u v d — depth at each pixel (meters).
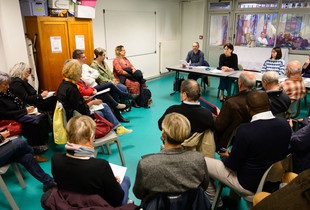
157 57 7.20
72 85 2.48
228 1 6.99
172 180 1.12
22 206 2.10
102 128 2.44
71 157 1.24
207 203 1.24
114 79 4.20
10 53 3.57
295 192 0.83
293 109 3.04
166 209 1.14
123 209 1.23
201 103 2.46
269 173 1.45
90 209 1.16
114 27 5.62
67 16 4.06
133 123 3.89
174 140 1.17
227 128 2.02
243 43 7.14
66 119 2.48
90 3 4.27
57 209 1.19
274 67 4.33
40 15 3.76
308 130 1.60
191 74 5.38
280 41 6.53
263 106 1.48
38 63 4.05
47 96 3.14
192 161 1.15
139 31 6.34
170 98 5.24
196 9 7.45
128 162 2.77
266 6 6.50
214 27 7.49
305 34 6.11
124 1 5.73
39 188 2.34
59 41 4.07
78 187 1.22
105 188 1.27
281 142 1.46
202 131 1.85
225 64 5.04
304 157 1.65
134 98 4.45
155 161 1.14
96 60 3.97
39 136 2.82
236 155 1.52
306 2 5.90
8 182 2.44
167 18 7.21
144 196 1.25
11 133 2.49
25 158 2.09
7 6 3.42
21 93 2.84
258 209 0.91
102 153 2.96
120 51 4.40
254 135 1.43
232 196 2.11
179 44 7.88
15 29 3.56
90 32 4.49
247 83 2.01
